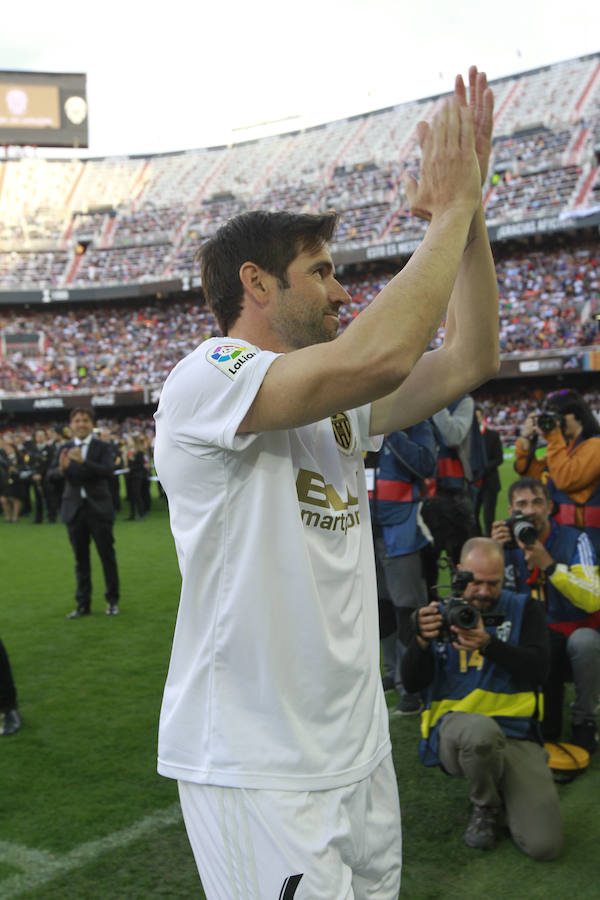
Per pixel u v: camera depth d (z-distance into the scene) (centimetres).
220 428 119
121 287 3975
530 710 309
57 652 575
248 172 4516
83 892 262
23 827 309
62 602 755
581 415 436
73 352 4116
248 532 125
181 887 264
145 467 1476
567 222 3116
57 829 307
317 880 118
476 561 321
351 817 127
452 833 299
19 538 1275
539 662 306
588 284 3331
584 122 3622
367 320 112
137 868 277
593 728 369
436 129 127
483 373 151
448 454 465
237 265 136
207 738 126
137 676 512
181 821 312
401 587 436
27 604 751
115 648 582
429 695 328
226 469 125
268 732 123
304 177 4319
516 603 324
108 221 4447
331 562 130
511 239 3438
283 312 134
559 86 3881
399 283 115
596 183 3397
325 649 125
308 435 134
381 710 146
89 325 4209
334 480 136
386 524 437
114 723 427
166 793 338
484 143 141
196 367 125
